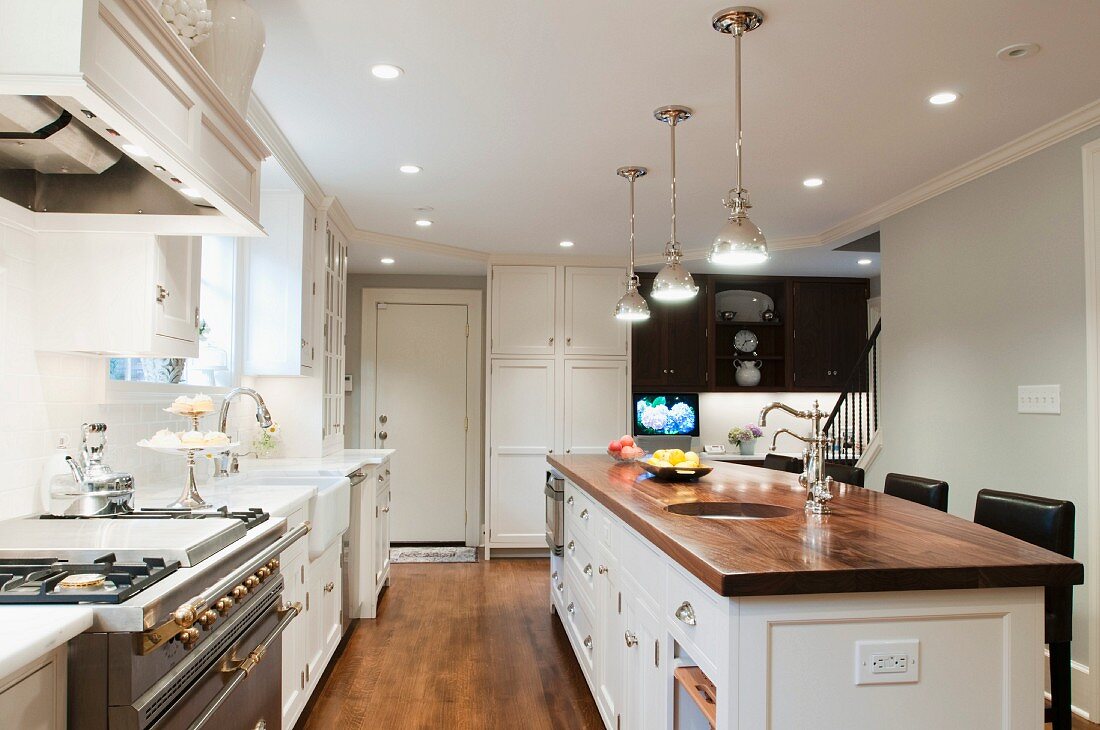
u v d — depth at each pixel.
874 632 1.50
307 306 4.04
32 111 1.50
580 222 4.94
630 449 3.88
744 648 1.45
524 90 2.81
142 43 1.38
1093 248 3.03
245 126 1.96
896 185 4.08
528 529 5.99
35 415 2.00
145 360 2.68
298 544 2.61
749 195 4.28
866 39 2.41
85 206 1.97
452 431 6.68
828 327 6.56
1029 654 1.55
